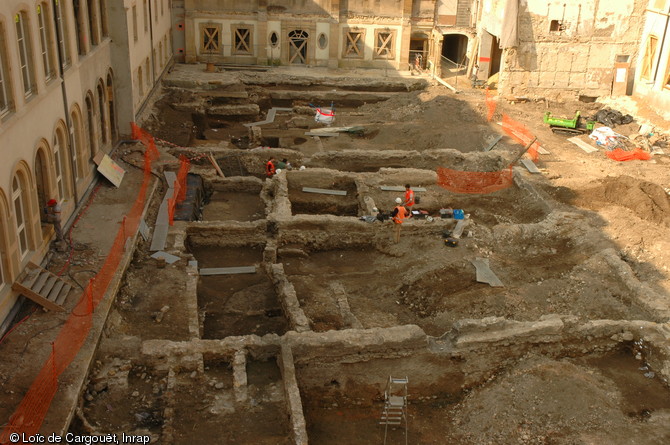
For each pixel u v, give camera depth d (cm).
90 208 2202
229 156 2877
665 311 1861
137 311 1762
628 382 1705
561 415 1560
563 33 3750
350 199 2631
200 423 1438
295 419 1403
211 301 1991
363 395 1698
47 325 1571
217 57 4419
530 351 1761
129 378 1532
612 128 3425
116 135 2811
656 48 3525
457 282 2050
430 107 3603
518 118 3528
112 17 2666
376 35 4403
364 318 1903
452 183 2739
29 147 1698
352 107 3978
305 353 1630
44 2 1839
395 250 2281
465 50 4788
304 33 4441
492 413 1590
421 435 1594
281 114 3741
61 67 1991
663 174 2850
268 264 2170
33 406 1311
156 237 2134
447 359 1705
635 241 2258
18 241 1631
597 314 1920
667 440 1512
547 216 2425
